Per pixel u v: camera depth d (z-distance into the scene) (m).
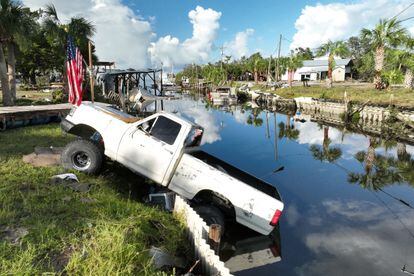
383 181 12.59
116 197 6.85
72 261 3.77
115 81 32.78
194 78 111.56
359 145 19.59
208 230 5.26
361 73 66.06
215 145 18.69
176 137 7.36
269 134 22.88
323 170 13.88
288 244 7.43
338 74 68.88
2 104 23.20
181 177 7.27
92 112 8.10
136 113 23.88
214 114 35.19
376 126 24.27
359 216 9.16
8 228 4.58
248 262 6.59
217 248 5.11
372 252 7.13
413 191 11.47
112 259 3.91
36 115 15.90
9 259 3.77
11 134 12.70
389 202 10.32
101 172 8.25
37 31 23.12
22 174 7.24
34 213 5.15
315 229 8.29
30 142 11.09
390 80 36.09
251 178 8.53
